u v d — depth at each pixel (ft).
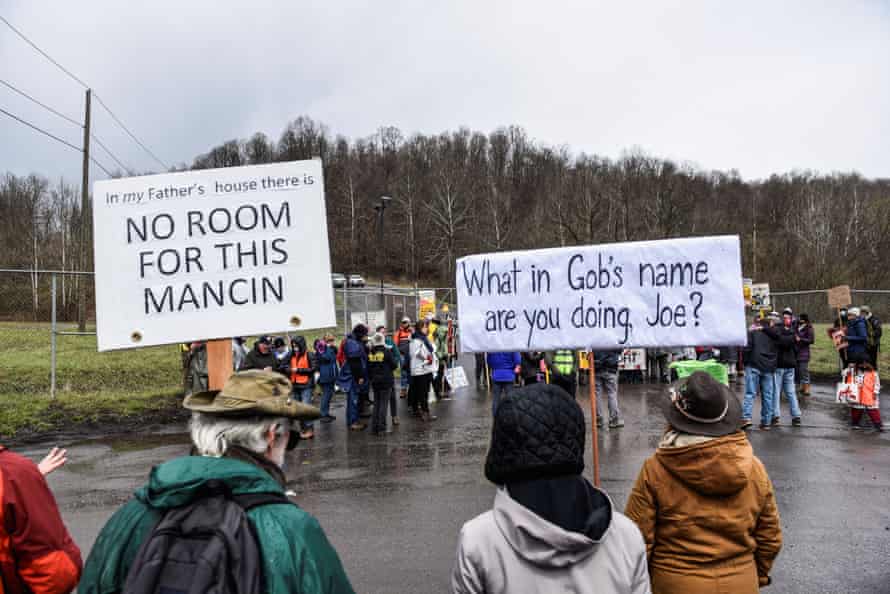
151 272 13.46
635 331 14.66
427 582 15.99
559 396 6.46
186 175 13.57
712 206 254.68
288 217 13.62
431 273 266.98
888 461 28.22
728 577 8.90
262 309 13.56
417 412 42.04
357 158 348.18
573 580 6.00
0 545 7.82
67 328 70.69
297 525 5.82
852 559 17.33
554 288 15.12
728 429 8.89
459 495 23.56
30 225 187.21
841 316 55.72
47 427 35.96
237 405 6.41
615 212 188.14
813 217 202.08
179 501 5.68
